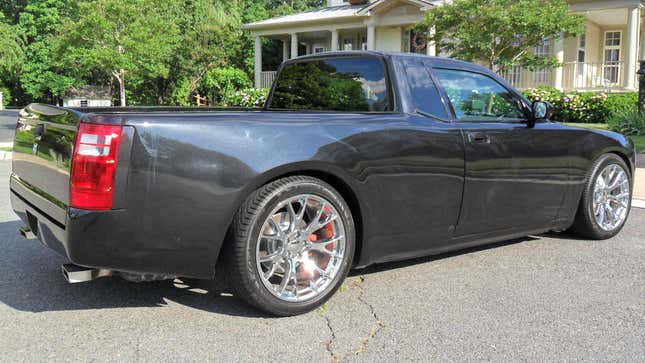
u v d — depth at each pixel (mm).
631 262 4414
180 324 3113
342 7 26219
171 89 29781
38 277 3879
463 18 15328
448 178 3842
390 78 3857
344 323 3170
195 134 2934
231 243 3059
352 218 3451
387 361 2717
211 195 2951
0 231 5160
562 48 18297
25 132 3650
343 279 3426
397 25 22344
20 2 46375
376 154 3477
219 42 29266
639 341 2967
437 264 4312
